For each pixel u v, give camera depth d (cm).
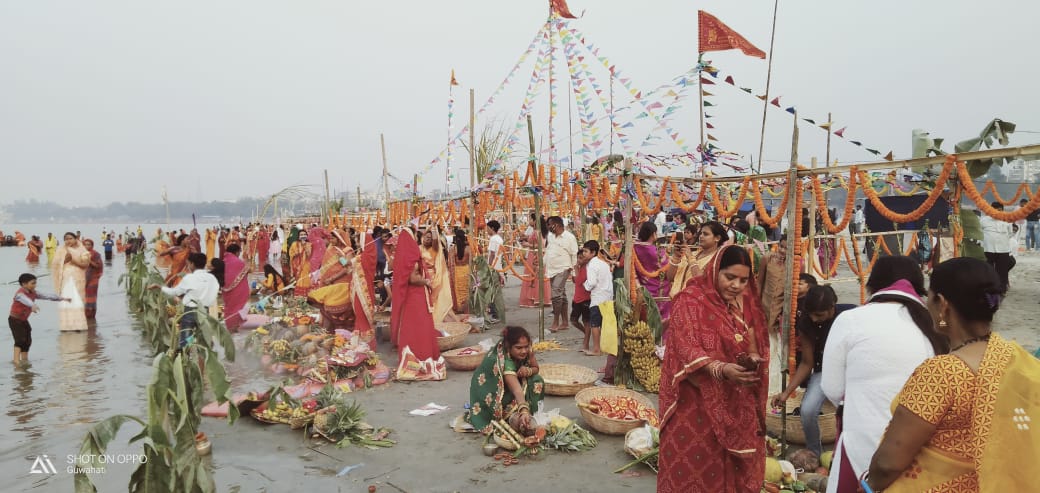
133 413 627
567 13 849
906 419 203
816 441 450
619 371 672
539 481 448
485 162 1576
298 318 856
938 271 210
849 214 460
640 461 464
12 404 655
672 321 337
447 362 797
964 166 390
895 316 266
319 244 1325
